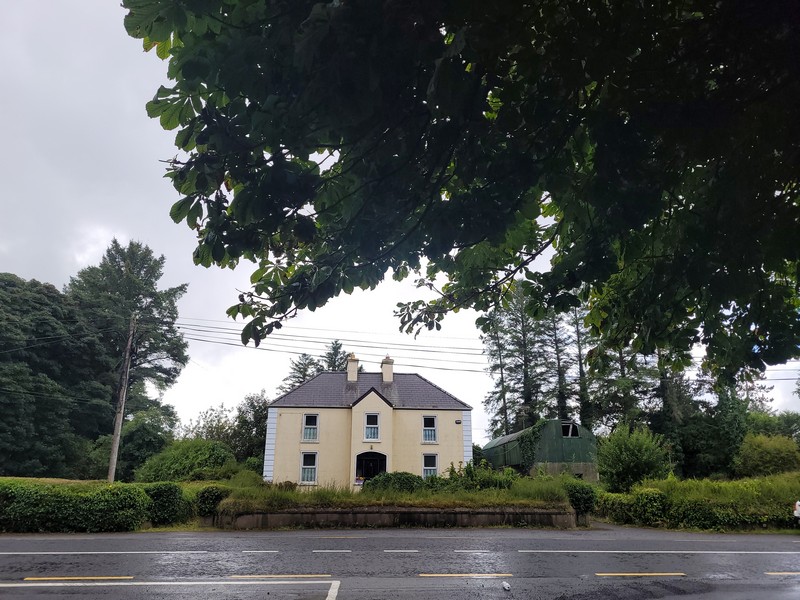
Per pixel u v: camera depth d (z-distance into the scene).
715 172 3.29
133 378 46.41
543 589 7.36
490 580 7.90
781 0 2.41
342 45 2.31
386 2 2.22
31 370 36.06
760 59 2.67
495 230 3.45
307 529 15.23
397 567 8.87
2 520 14.13
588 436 29.84
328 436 29.42
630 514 18.25
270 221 3.01
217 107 2.75
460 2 2.28
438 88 2.45
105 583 7.59
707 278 3.59
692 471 35.09
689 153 3.06
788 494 17.72
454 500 16.62
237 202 2.92
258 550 10.73
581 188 3.49
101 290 48.66
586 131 3.17
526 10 2.45
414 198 3.38
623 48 2.58
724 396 35.38
